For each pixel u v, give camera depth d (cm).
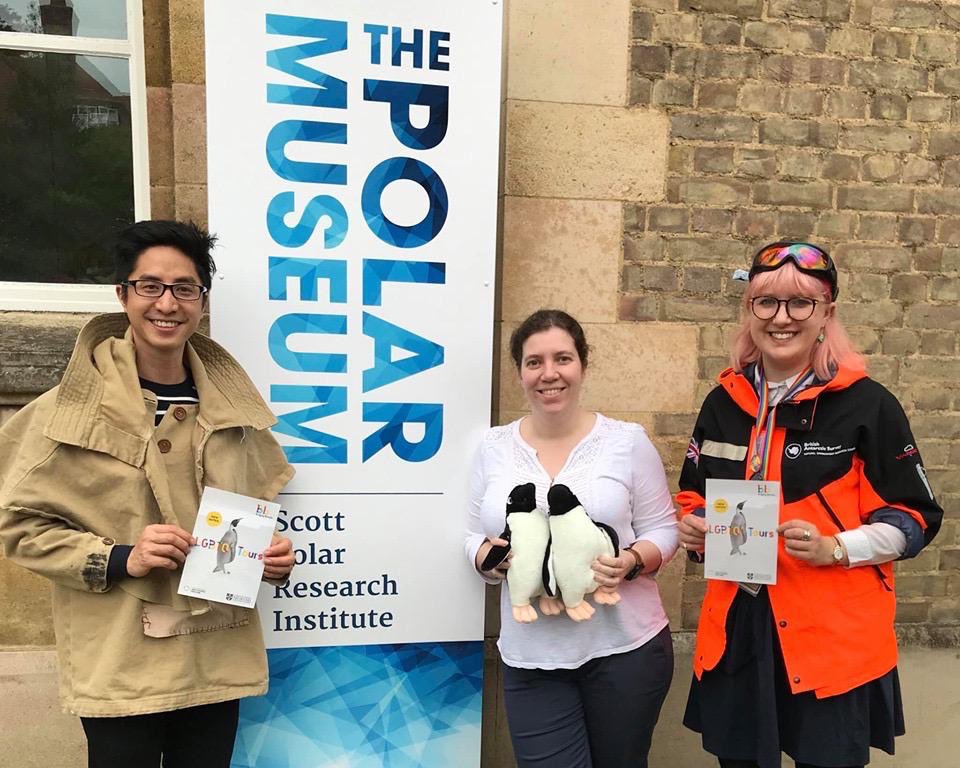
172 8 211
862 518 162
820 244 254
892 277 259
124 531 147
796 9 242
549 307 240
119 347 149
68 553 140
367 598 203
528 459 179
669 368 249
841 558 154
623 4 232
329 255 193
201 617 155
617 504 172
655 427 250
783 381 168
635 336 246
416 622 206
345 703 205
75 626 148
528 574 164
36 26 223
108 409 145
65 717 228
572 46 231
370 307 196
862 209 254
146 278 146
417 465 202
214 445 158
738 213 247
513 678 180
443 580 206
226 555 155
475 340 202
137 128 228
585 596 170
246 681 163
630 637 172
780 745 166
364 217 194
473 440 205
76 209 230
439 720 210
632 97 237
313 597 200
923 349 263
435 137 195
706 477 177
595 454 176
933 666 271
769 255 163
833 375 162
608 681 171
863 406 158
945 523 270
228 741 167
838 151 251
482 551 182
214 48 182
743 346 176
